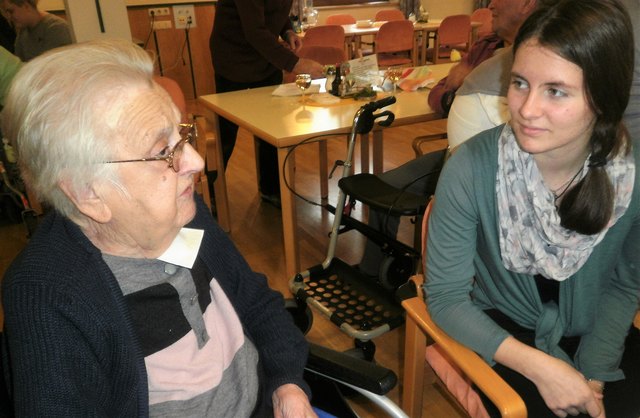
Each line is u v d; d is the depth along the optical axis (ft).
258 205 10.39
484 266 3.76
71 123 2.16
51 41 11.41
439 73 9.55
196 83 19.53
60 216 2.56
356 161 12.54
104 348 2.45
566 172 3.28
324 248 8.59
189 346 2.83
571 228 3.26
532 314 3.71
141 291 2.65
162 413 2.81
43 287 2.29
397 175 6.78
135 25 17.76
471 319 3.33
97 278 2.44
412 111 7.17
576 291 3.45
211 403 2.94
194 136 2.68
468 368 3.15
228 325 3.17
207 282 3.10
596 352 3.52
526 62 2.82
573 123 2.85
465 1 25.35
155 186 2.39
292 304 5.87
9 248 9.12
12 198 9.67
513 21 5.52
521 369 3.15
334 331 6.54
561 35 2.66
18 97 2.20
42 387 2.23
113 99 2.23
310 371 3.38
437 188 3.58
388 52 18.52
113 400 2.59
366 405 5.30
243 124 7.02
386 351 6.19
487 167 3.37
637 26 4.63
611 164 3.19
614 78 2.73
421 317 3.67
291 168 6.82
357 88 8.17
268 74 9.64
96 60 2.28
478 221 3.53
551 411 3.38
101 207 2.36
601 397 3.37
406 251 6.21
